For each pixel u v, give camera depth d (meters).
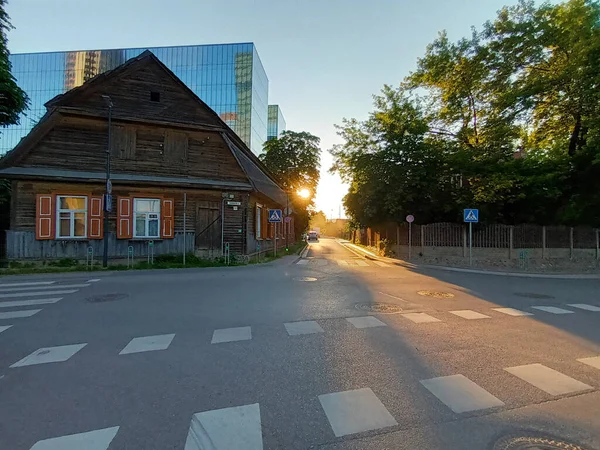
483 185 20.22
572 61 17.22
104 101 17.23
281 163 45.47
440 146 22.50
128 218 16.66
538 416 3.32
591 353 5.17
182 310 7.43
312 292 9.80
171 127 18.02
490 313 7.70
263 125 70.25
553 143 22.55
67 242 15.75
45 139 16.20
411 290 10.63
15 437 2.91
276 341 5.46
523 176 19.75
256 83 63.66
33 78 67.38
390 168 22.05
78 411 3.34
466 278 14.26
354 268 17.08
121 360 4.64
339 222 111.12
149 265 15.30
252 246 20.22
